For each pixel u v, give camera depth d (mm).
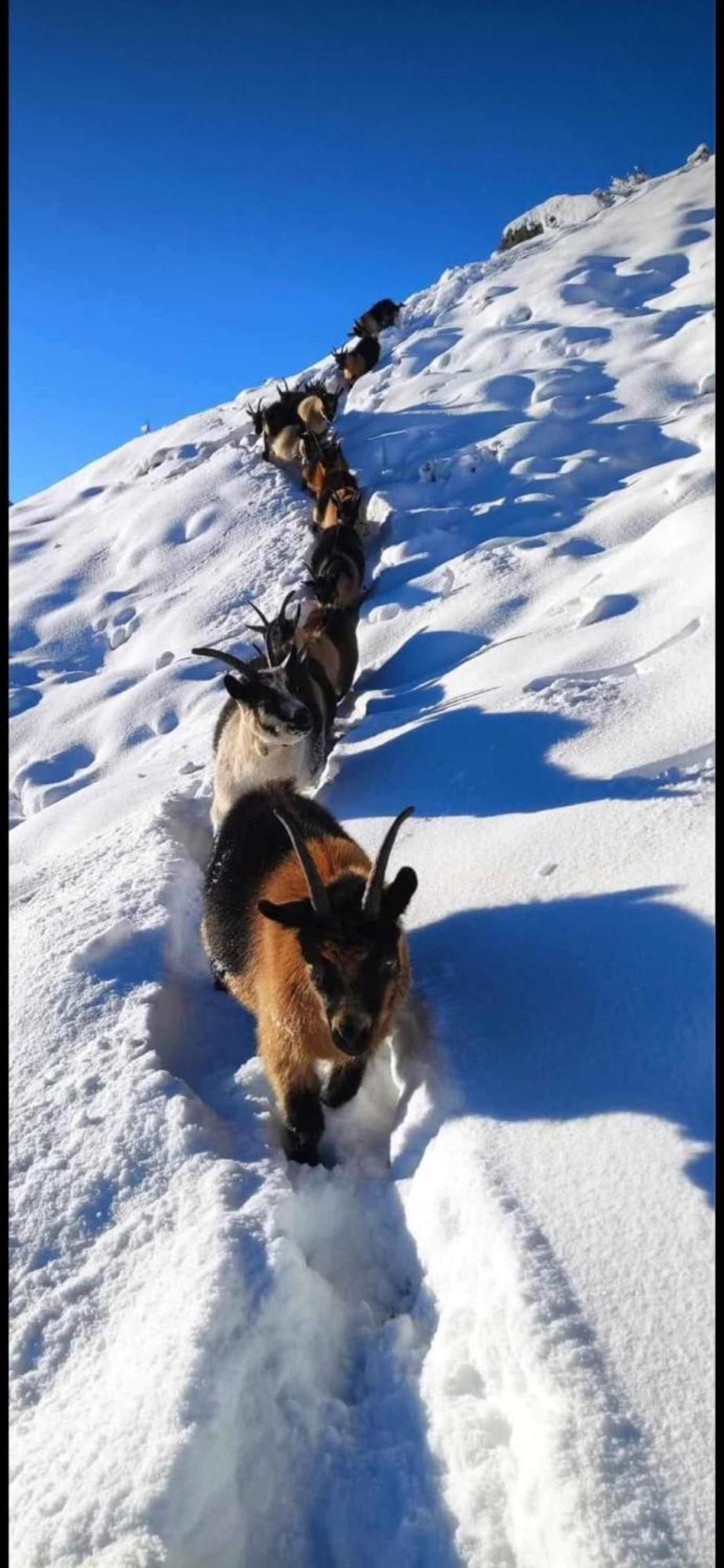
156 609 11758
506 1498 2320
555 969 3791
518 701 6164
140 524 13875
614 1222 2686
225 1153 3488
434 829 5289
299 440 13266
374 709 7508
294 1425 2639
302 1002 3488
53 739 9984
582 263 17047
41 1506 2400
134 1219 3240
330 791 6262
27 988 4621
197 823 6727
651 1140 2898
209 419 17203
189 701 9570
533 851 4633
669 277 15852
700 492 8461
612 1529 2057
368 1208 3365
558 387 12781
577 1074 3283
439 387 14383
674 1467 2131
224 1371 2578
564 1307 2504
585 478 10477
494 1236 2756
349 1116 3836
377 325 17625
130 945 4820
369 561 10672
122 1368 2709
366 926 3330
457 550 9867
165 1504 2307
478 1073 3457
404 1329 2854
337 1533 2457
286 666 6379
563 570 8289
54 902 5648
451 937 4281
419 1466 2514
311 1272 2967
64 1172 3496
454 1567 2268
